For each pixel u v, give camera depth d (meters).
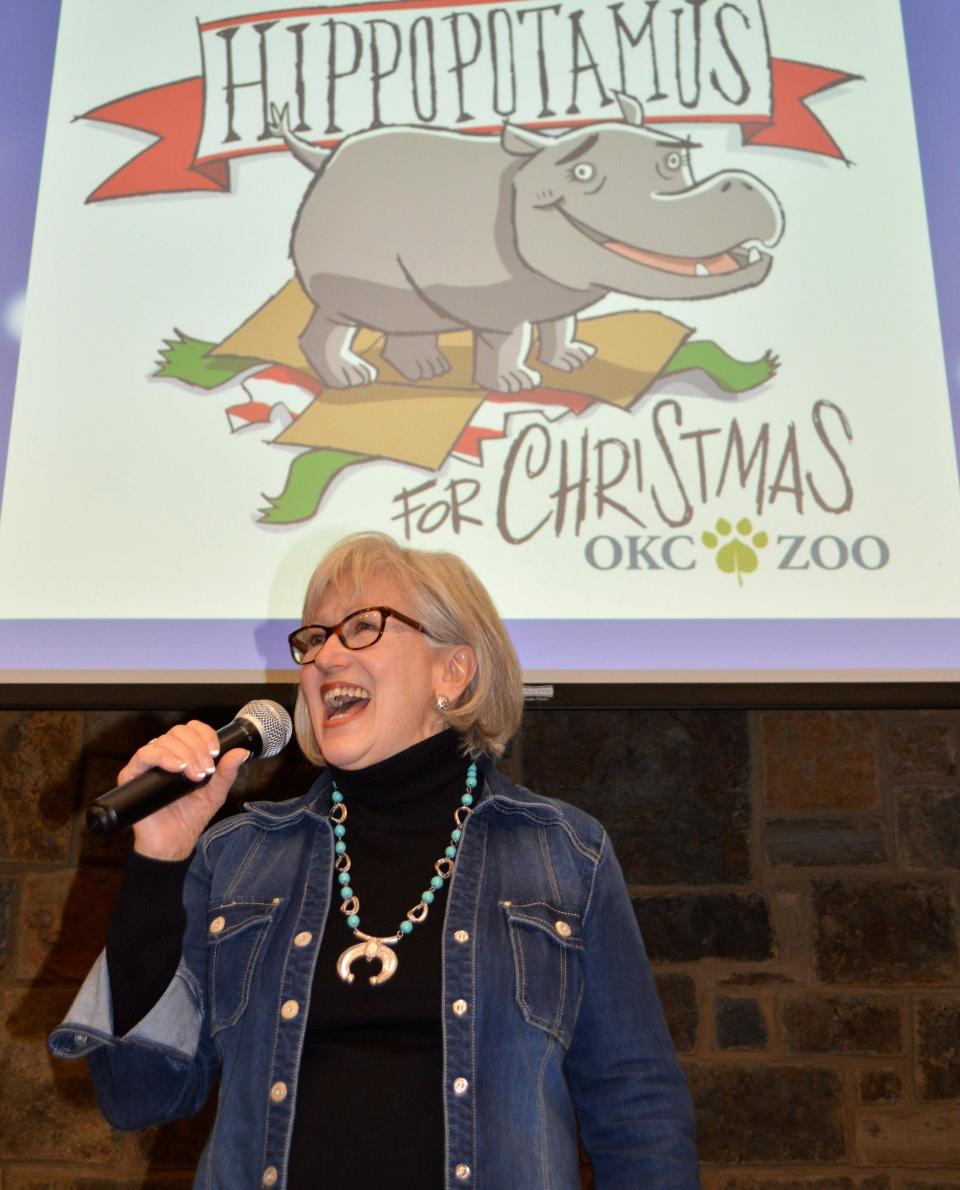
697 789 2.33
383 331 2.37
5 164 2.49
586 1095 1.40
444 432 2.31
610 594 2.21
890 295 2.35
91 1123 2.25
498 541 2.25
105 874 2.36
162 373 2.36
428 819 1.46
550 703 2.19
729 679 2.17
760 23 2.52
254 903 1.43
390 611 1.49
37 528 2.28
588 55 2.51
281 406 2.34
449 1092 1.24
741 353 2.33
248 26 2.57
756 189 2.42
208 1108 2.25
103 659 2.21
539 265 2.40
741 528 2.24
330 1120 1.23
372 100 2.52
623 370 2.33
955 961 2.24
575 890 1.44
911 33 2.51
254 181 2.48
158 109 2.53
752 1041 2.22
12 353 2.38
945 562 2.21
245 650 2.22
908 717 2.35
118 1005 1.31
